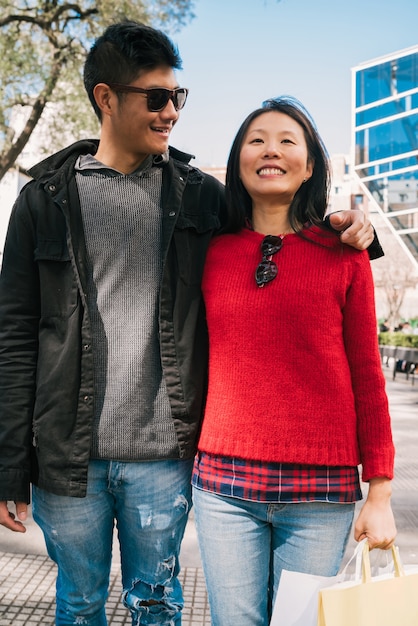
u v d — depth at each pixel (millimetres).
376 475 1878
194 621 3010
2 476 2051
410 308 50156
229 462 1910
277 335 1883
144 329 2098
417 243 20453
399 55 20453
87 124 13477
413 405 11367
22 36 13039
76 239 2102
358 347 1932
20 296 2137
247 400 1895
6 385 2102
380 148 21109
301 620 1712
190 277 2141
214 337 1990
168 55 2082
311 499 1851
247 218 2131
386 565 1937
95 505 2105
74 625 2213
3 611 3090
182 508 2148
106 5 12547
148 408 2082
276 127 2006
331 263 1910
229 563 1904
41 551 3881
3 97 12859
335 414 1871
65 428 2043
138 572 2191
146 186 2176
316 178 2074
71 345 2057
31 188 2162
